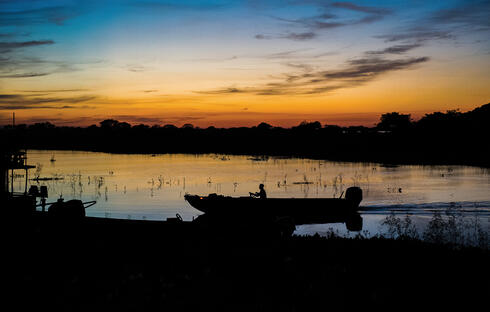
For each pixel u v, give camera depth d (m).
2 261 12.23
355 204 30.73
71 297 9.00
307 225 27.39
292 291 9.21
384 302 8.56
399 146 120.94
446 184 48.38
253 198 29.84
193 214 31.41
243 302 8.72
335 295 8.90
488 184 48.09
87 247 14.15
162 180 53.88
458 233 20.47
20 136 22.64
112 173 63.78
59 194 42.41
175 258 12.33
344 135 153.62
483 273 10.19
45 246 14.37
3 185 22.16
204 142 184.00
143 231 17.17
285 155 112.25
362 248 12.62
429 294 8.96
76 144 190.50
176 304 8.60
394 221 26.27
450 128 133.00
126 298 8.88
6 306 8.55
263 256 12.03
